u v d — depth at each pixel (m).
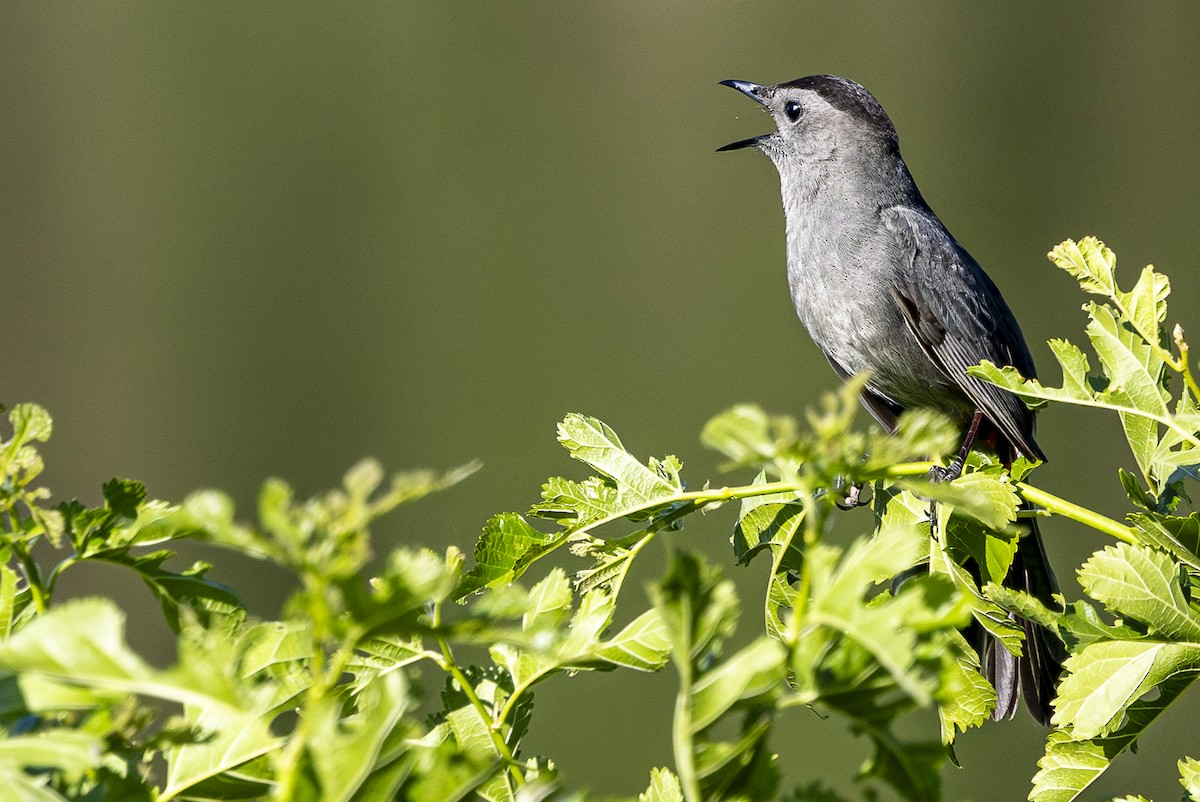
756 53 43.00
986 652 5.91
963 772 14.79
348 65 41.62
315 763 1.83
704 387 24.78
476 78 42.00
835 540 14.15
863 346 9.48
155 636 15.02
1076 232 30.06
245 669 2.62
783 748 12.16
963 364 9.13
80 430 23.64
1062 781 3.62
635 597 14.30
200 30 42.00
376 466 1.82
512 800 3.07
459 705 3.20
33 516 2.82
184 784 2.39
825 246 9.52
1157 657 3.53
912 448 2.00
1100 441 21.20
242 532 1.81
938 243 9.33
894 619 1.86
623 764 14.31
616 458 4.30
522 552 4.23
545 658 3.17
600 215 34.81
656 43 44.88
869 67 41.34
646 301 30.03
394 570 1.87
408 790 1.95
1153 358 3.97
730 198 36.31
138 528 2.90
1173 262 27.80
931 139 36.62
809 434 2.00
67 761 1.91
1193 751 12.97
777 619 4.38
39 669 1.81
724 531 17.81
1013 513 4.41
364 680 3.03
